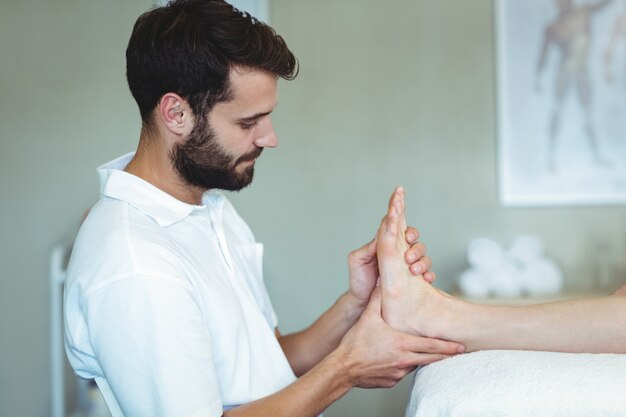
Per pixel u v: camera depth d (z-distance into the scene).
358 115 3.21
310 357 1.43
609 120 3.17
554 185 3.19
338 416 3.20
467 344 1.24
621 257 3.19
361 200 3.22
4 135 3.19
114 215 1.10
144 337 0.99
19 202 3.19
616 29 3.15
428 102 3.20
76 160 3.20
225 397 1.14
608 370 0.94
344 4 3.19
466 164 3.20
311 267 3.23
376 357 1.18
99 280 1.01
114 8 3.19
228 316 1.13
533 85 3.18
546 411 0.89
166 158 1.15
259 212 3.23
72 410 3.05
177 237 1.15
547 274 2.94
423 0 3.19
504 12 3.17
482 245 3.00
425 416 0.95
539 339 1.23
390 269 1.22
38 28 3.19
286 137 3.22
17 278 3.19
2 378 3.18
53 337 2.88
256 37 1.09
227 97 1.09
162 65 1.09
